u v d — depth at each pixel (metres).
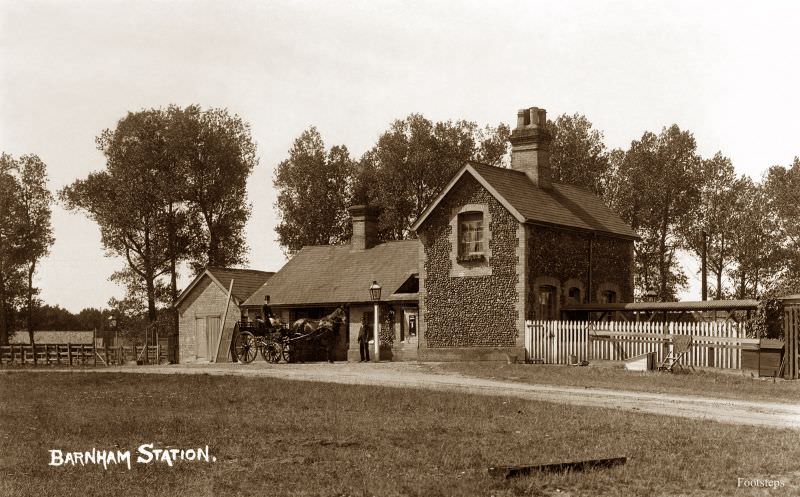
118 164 62.09
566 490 13.15
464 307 36.00
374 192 66.62
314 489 13.15
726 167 60.66
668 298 62.34
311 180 69.38
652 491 13.07
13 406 22.75
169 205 62.28
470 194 36.22
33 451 16.22
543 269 35.62
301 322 38.72
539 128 39.12
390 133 66.38
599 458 14.61
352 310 42.12
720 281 60.88
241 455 15.55
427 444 16.23
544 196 38.22
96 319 130.75
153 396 24.22
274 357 38.56
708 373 27.92
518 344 34.50
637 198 60.91
